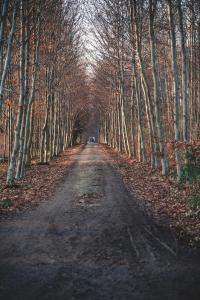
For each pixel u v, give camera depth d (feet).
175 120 48.52
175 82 48.57
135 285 17.24
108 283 17.51
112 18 88.07
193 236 25.00
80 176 63.31
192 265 19.83
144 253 21.93
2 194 43.37
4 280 17.95
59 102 121.90
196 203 32.42
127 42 86.74
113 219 30.99
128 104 126.62
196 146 37.17
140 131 80.64
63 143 158.40
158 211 33.53
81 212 34.06
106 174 65.62
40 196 43.11
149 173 61.98
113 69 114.11
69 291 16.63
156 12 64.28
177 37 85.97
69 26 90.22
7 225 28.99
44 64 83.56
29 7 52.39
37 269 19.36
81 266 19.75
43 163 86.58
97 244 23.86
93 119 358.64
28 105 67.77
